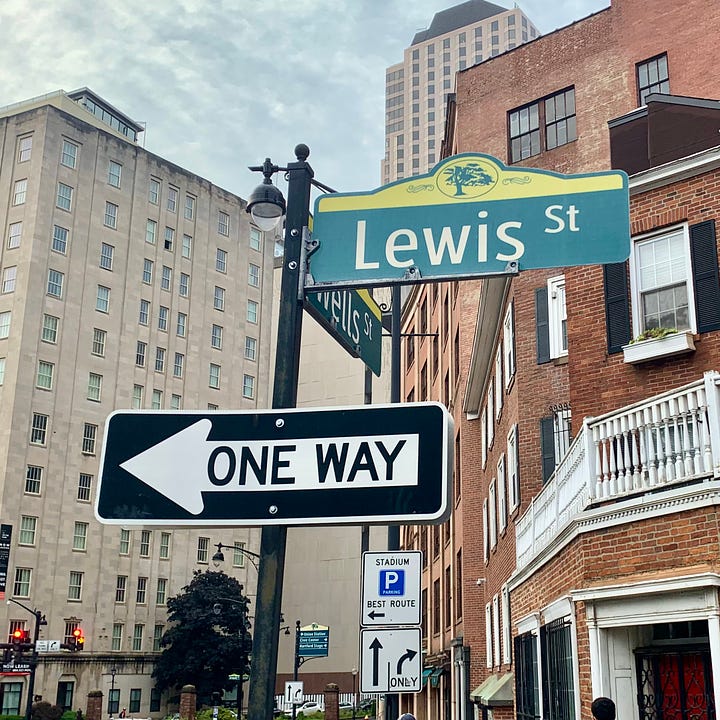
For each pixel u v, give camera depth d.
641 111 14.19
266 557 4.16
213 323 82.06
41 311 67.94
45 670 61.59
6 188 71.25
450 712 33.47
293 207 4.93
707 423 9.93
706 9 22.41
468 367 28.83
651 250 13.34
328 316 5.48
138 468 4.07
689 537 9.58
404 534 50.50
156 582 70.81
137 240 76.56
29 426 64.94
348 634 80.88
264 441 4.04
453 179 4.81
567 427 18.12
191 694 53.66
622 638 10.48
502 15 157.62
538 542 14.76
